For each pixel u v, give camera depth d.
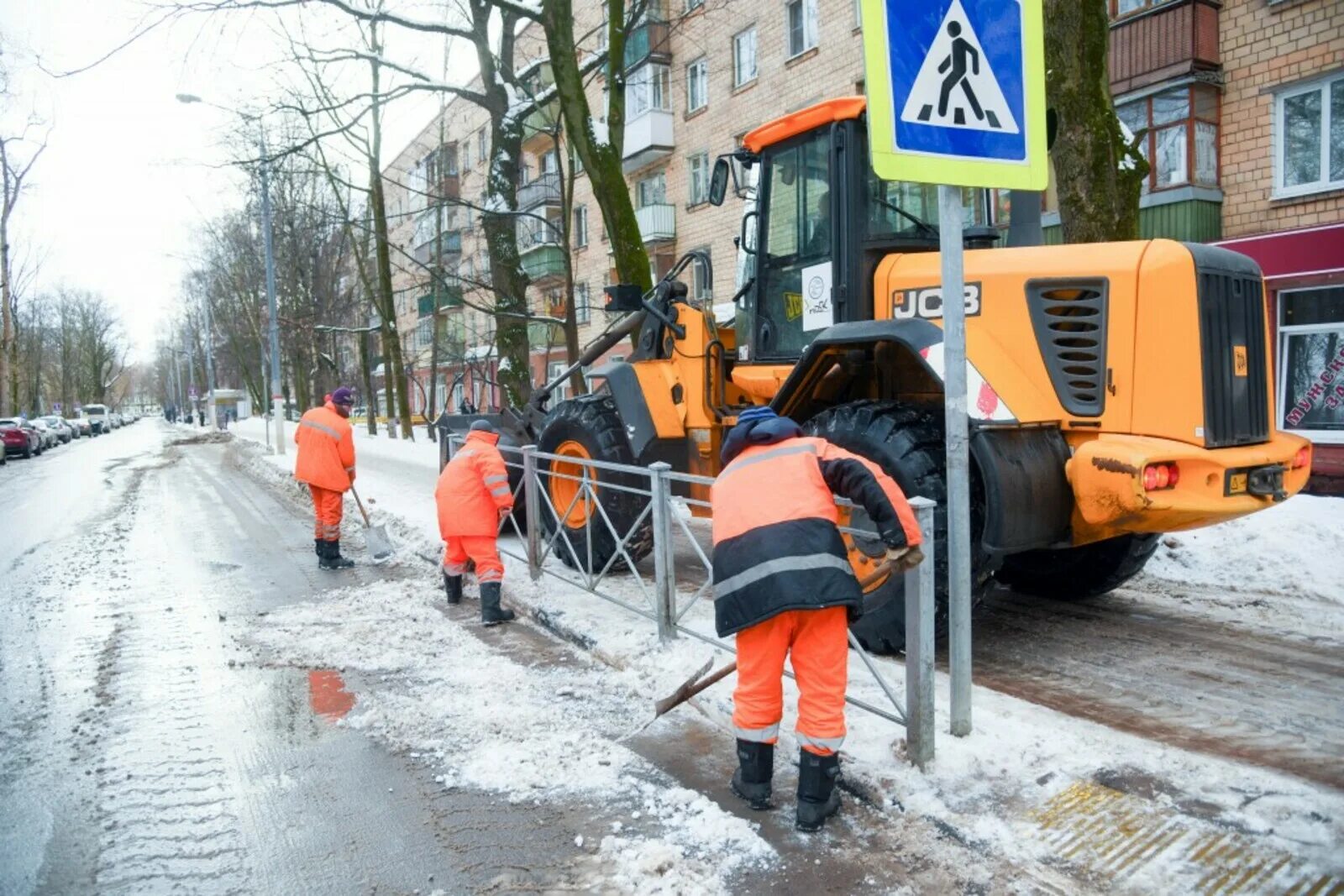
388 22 12.02
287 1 10.38
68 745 4.15
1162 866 2.80
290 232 27.14
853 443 4.67
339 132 12.40
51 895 2.93
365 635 5.76
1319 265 11.08
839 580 3.10
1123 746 3.57
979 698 4.13
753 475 3.31
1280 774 3.39
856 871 2.90
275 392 22.12
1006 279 4.62
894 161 3.28
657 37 22.81
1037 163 3.65
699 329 6.41
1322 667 4.61
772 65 20.44
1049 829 3.02
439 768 3.79
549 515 7.48
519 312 13.77
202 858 3.14
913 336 4.57
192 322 62.69
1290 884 2.68
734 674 4.52
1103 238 7.11
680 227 23.92
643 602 6.11
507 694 4.61
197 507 13.09
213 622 6.28
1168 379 4.21
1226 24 12.19
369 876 3.01
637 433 6.57
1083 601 5.95
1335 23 11.16
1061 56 7.08
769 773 3.35
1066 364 4.49
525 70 14.16
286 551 9.16
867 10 3.22
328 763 3.88
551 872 2.99
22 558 9.14
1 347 35.31
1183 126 12.34
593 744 3.92
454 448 10.20
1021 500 4.21
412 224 35.44
